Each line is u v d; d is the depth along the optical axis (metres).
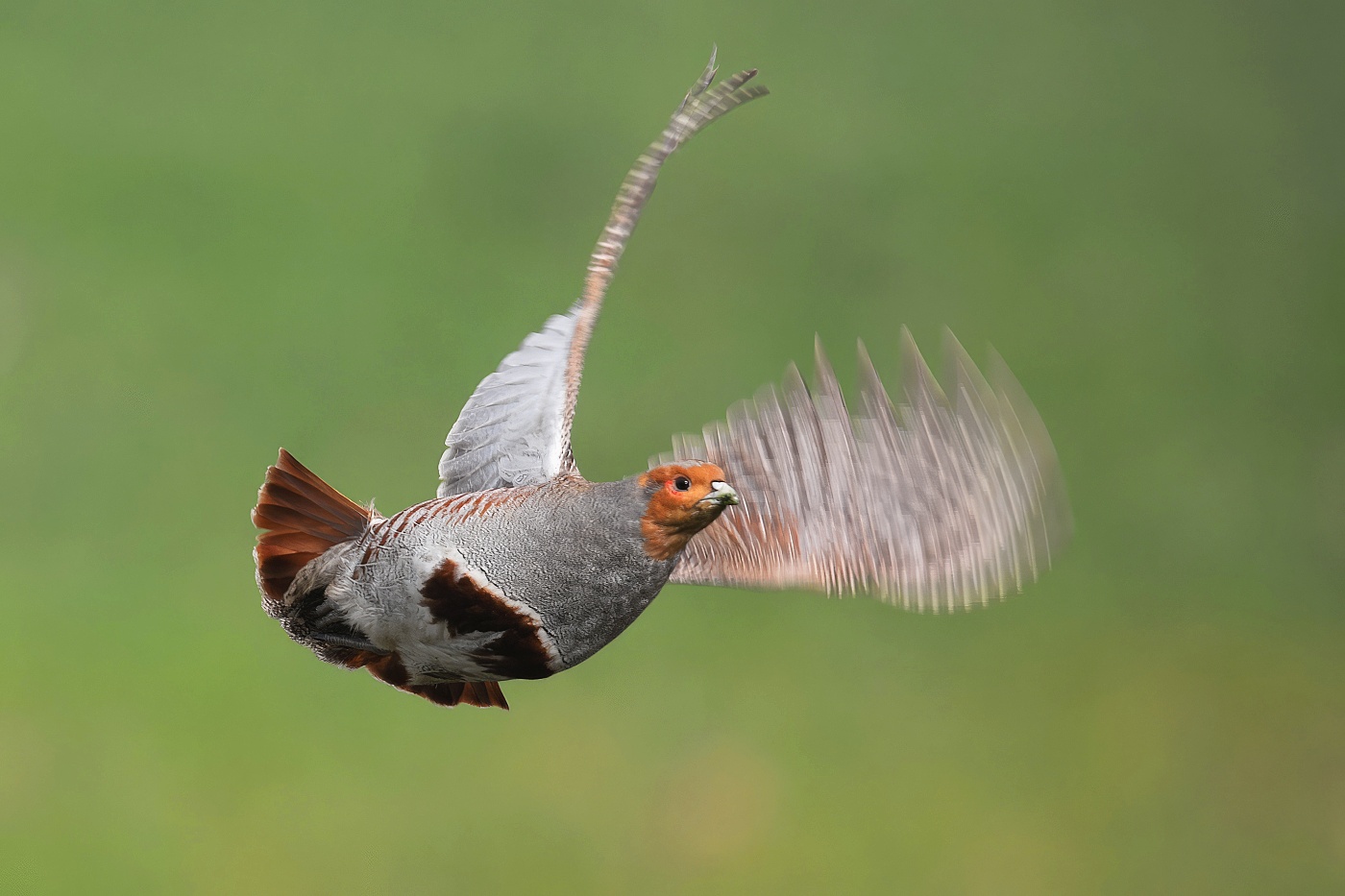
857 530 13.45
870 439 13.46
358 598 13.27
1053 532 13.43
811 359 21.58
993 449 13.44
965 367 13.45
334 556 13.28
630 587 13.27
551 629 13.27
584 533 13.26
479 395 13.38
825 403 13.47
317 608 13.29
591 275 13.37
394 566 13.27
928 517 13.45
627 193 13.37
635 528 13.26
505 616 13.26
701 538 13.47
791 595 19.78
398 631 13.28
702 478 13.25
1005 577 13.43
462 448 13.38
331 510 13.28
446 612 13.27
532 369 13.38
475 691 13.38
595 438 19.81
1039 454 13.43
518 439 13.37
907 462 13.45
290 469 13.27
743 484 13.47
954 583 13.44
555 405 13.36
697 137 24.64
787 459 13.47
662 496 13.26
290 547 13.29
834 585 13.45
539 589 13.26
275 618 13.32
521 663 13.28
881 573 13.45
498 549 13.26
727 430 13.48
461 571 13.25
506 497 13.27
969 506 13.44
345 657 13.34
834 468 13.46
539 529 13.26
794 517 13.46
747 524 13.47
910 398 13.46
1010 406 13.44
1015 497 13.43
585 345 13.36
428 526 13.27
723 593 19.66
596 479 19.25
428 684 13.34
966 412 13.45
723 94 13.38
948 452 13.45
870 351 22.23
